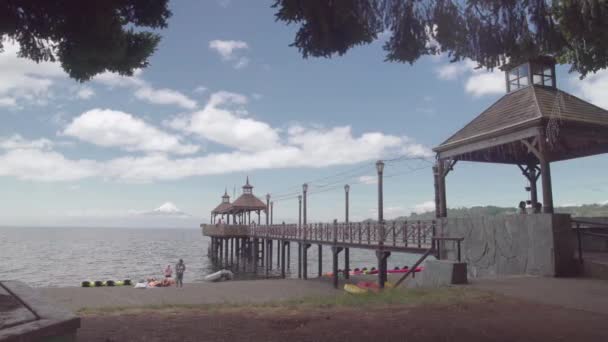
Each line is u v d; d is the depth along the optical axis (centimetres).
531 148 1446
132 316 828
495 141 1597
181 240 17112
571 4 614
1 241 13138
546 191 1366
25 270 5009
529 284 1099
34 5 638
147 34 761
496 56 600
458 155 1803
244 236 5594
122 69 771
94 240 15262
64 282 3906
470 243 1595
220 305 1006
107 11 657
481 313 771
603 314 746
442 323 689
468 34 581
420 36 580
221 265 5703
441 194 1838
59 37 686
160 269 5231
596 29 639
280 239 4253
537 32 598
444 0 572
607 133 1543
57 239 15700
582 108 1571
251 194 5869
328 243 2814
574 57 810
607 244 1611
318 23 602
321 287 2219
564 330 634
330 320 730
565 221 1294
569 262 1278
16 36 677
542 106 1492
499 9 584
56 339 433
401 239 2027
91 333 633
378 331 639
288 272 4634
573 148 1772
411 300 912
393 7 574
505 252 1434
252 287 2092
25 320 438
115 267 5484
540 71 1656
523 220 1376
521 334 613
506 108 1677
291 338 605
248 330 660
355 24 590
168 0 718
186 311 913
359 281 2398
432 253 1741
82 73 746
